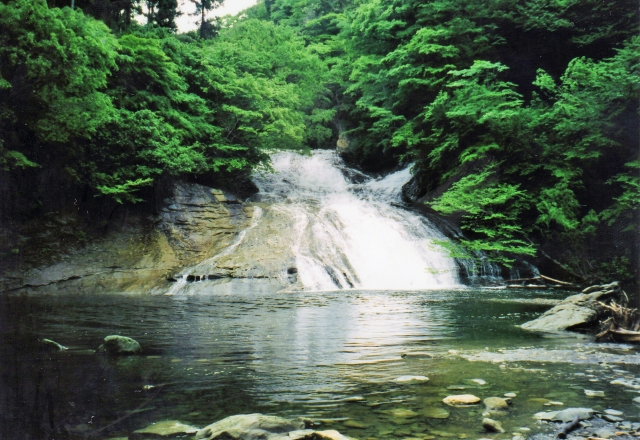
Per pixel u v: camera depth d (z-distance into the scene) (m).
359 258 19.16
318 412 3.58
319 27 42.78
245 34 32.16
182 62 23.03
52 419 3.40
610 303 8.44
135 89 20.30
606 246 20.02
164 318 9.15
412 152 25.97
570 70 21.28
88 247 17.16
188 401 3.86
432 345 6.37
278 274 16.70
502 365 5.14
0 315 9.45
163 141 19.38
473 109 21.36
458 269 19.58
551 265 20.23
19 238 15.78
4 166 14.95
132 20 24.55
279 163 31.64
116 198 17.53
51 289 15.25
